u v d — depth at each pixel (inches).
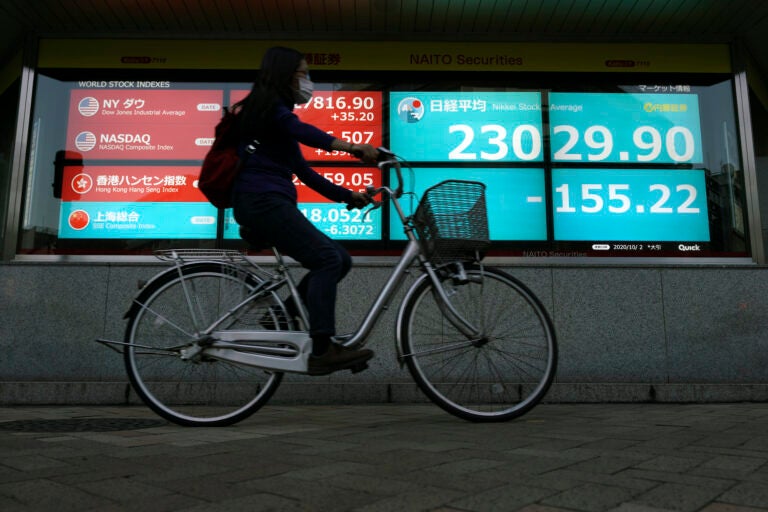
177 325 111.2
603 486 64.6
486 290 122.1
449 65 217.6
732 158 215.6
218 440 96.5
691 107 218.1
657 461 78.0
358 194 117.7
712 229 211.0
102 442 95.3
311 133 102.7
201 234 206.4
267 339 107.7
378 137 213.9
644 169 214.2
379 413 142.2
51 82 211.6
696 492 62.1
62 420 129.3
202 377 120.4
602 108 217.2
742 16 207.9
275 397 171.5
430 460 78.6
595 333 193.3
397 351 118.3
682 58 219.9
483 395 123.3
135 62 214.1
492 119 215.9
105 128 210.7
